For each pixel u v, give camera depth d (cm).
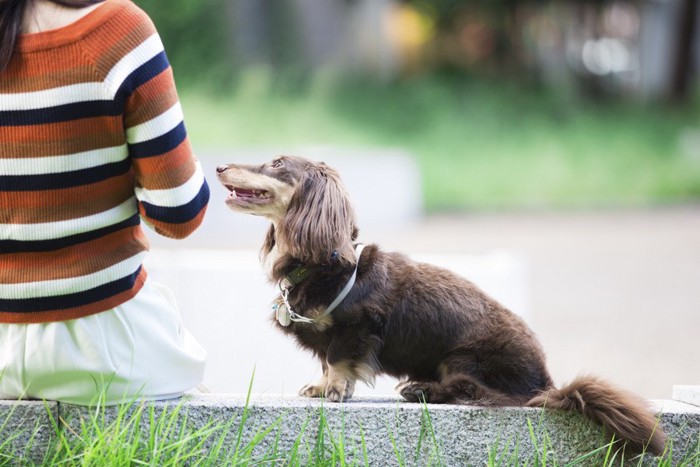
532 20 4003
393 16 4012
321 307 462
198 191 420
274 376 714
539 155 2886
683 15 3756
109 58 388
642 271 1510
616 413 436
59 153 394
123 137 402
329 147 2777
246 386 713
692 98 3819
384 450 440
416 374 491
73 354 415
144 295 433
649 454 451
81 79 387
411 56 4016
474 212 2358
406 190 2058
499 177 2673
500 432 444
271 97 3209
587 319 1176
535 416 445
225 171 477
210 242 1642
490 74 3831
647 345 1038
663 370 923
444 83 3594
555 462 432
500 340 475
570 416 446
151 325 431
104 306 415
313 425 438
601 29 4062
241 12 3431
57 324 413
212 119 2955
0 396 438
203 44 3222
